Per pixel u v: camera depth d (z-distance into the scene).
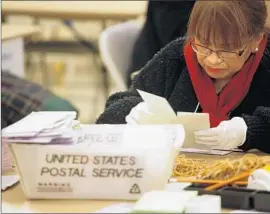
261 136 2.49
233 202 1.78
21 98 4.28
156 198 1.71
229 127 2.44
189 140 2.40
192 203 1.70
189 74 2.73
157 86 2.84
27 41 6.88
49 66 8.38
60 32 8.12
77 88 8.37
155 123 2.29
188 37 2.53
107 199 1.83
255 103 2.68
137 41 4.27
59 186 1.83
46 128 1.87
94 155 1.81
